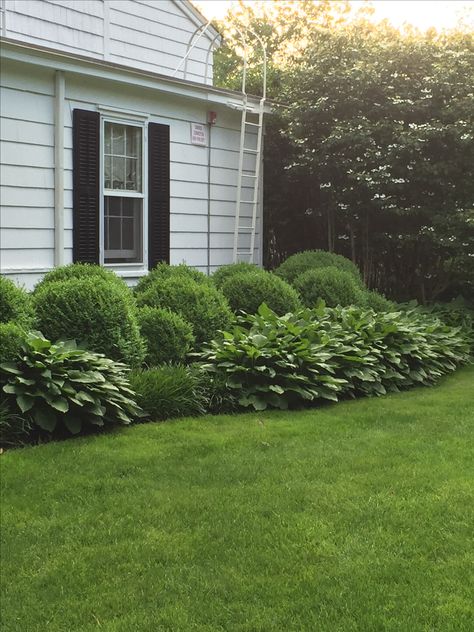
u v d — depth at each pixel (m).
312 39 14.18
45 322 5.23
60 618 2.56
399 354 6.55
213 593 2.71
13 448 4.43
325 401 5.86
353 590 2.70
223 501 3.57
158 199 8.76
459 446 4.52
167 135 8.84
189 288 6.35
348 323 6.65
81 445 4.44
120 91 8.27
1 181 7.17
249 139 10.18
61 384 4.55
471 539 3.12
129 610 2.61
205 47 12.41
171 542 3.13
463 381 6.98
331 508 3.47
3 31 9.08
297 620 2.51
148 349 5.80
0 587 2.78
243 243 10.14
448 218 9.55
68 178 7.78
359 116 10.03
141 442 4.54
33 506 3.51
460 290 11.16
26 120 7.36
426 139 9.59
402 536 3.15
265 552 3.02
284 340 5.86
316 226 11.59
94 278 5.56
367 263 11.07
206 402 5.42
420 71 10.04
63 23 10.04
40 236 7.56
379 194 10.00
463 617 2.50
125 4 10.92
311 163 10.38
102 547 3.10
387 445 4.52
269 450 4.41
